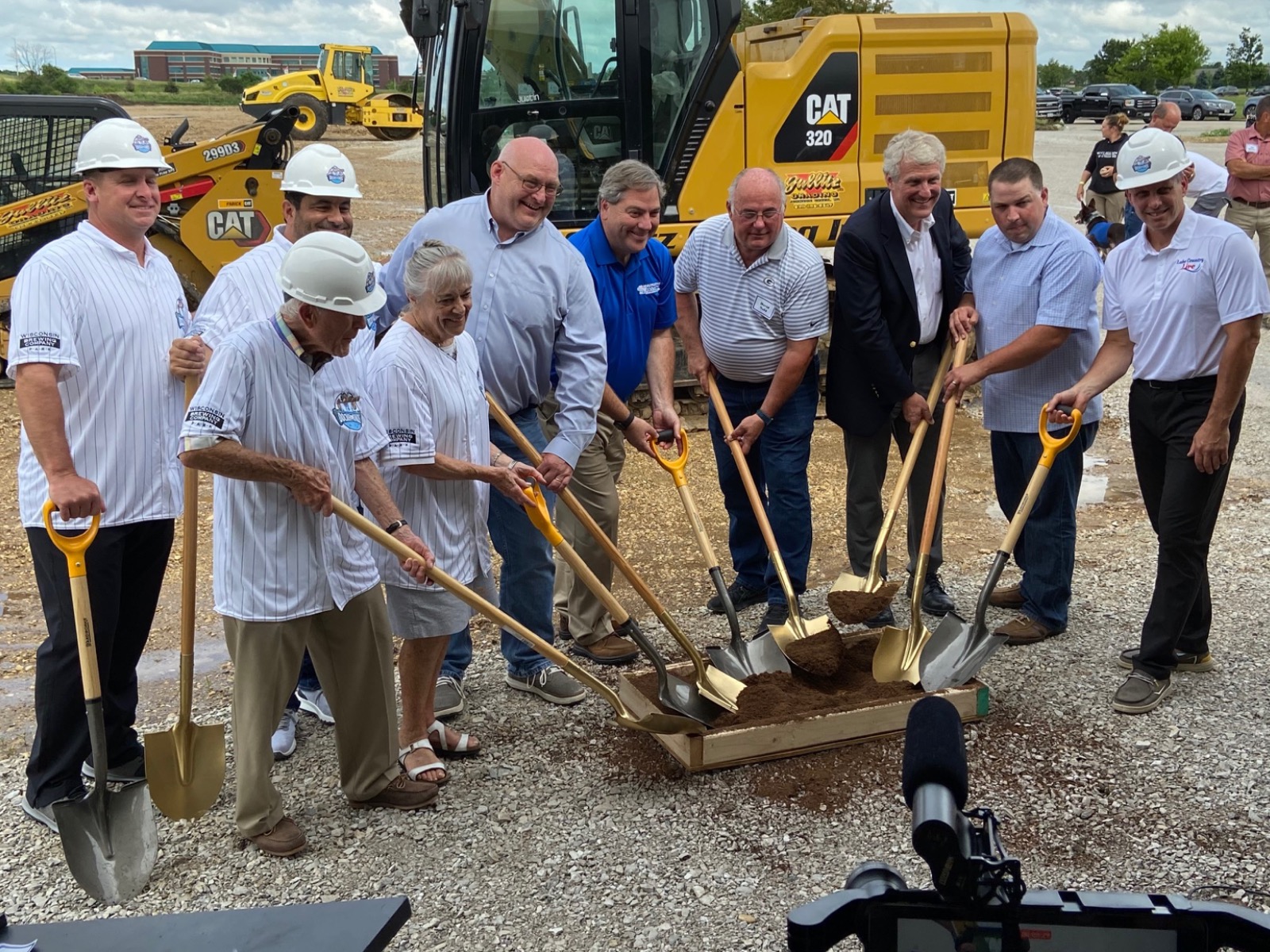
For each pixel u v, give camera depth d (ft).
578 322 13.94
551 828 11.84
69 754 11.94
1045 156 89.92
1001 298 15.44
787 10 78.64
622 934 10.16
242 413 10.30
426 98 26.14
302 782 12.89
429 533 12.39
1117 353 14.48
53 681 11.63
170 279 12.17
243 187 32.53
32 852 11.56
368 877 11.04
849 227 15.42
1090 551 19.90
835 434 27.86
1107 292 14.47
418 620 12.37
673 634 13.58
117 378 11.42
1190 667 15.05
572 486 15.44
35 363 10.62
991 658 15.62
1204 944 5.07
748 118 24.61
